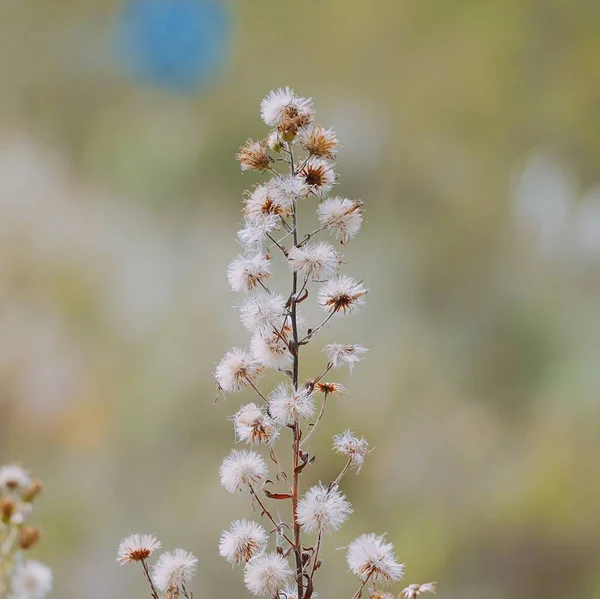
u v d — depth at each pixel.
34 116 1.42
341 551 0.91
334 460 1.03
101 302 1.22
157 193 1.38
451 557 1.01
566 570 1.01
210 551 0.92
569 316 1.38
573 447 1.15
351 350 0.52
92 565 0.91
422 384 1.23
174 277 1.28
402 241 1.42
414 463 1.11
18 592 0.51
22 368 1.10
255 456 0.52
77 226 1.30
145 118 1.46
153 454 1.06
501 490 1.09
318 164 0.51
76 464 1.03
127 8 1.47
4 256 1.21
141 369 1.15
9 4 1.44
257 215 0.51
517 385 1.28
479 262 1.43
